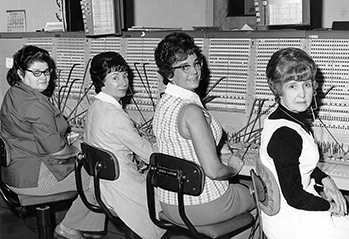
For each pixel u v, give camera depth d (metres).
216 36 2.73
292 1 2.50
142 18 5.23
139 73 3.06
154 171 2.24
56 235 3.13
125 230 2.65
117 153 2.59
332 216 1.94
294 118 1.93
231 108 2.75
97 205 2.79
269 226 1.98
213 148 2.14
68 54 3.40
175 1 5.60
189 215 2.24
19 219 3.68
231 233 2.29
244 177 2.62
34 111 2.78
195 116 2.15
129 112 3.12
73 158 2.88
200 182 2.08
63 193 2.88
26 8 4.31
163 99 2.28
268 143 1.90
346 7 5.15
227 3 5.26
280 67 1.94
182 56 2.23
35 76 2.88
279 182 1.88
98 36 3.19
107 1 3.06
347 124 2.45
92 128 2.63
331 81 2.47
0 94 3.80
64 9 3.43
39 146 2.81
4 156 2.85
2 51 3.74
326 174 2.12
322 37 2.46
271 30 2.58
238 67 2.70
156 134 2.30
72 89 3.42
